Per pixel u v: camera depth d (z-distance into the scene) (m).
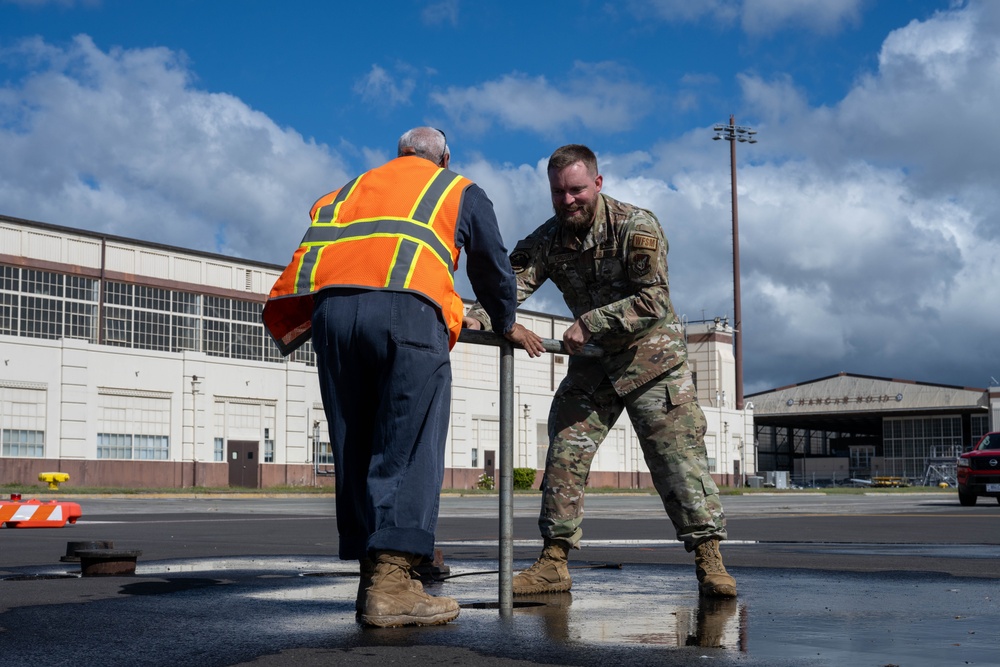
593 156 3.83
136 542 7.65
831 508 19.31
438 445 2.89
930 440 81.94
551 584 3.83
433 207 2.95
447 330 2.93
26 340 32.72
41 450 32.94
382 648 2.49
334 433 2.93
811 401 84.56
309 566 5.04
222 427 37.81
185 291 39.91
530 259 3.99
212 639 2.62
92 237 37.41
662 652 2.48
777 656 2.44
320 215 3.03
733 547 6.95
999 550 6.58
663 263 3.78
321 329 2.88
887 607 3.39
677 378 3.81
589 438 3.89
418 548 2.81
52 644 2.56
